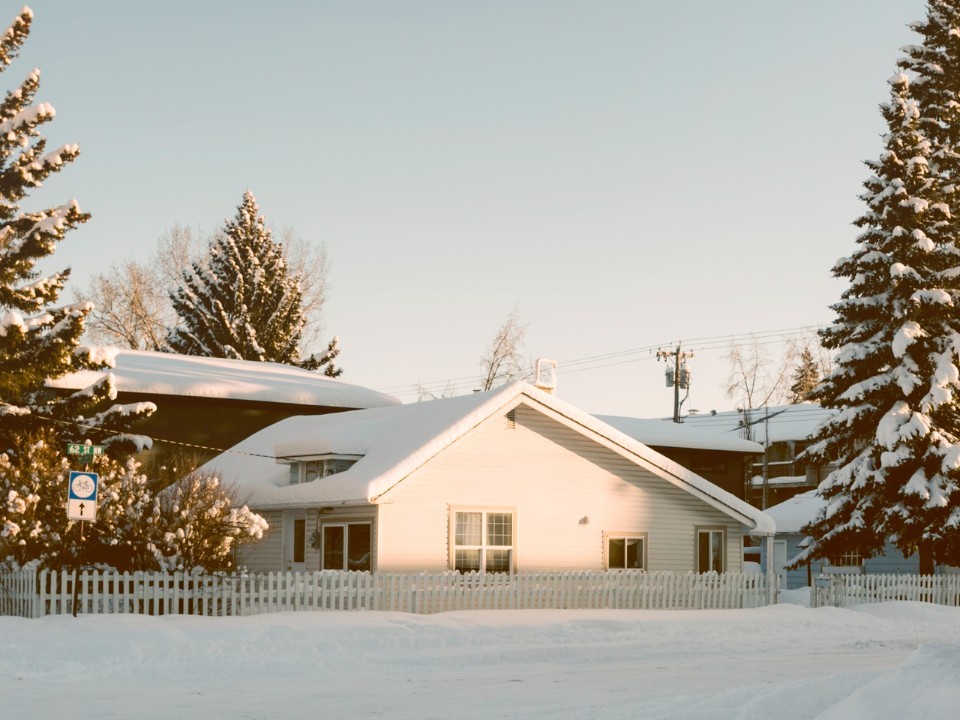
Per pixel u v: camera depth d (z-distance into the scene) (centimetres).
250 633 2103
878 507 3847
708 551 3431
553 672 1805
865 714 1066
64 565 2505
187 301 7131
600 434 3194
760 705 1214
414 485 2919
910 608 3188
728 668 1859
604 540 3212
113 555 2606
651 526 3309
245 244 7275
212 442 4172
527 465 3112
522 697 1459
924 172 3919
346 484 2848
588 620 2530
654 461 3281
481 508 3016
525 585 2844
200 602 2448
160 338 7281
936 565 4384
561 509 3155
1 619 2191
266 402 4269
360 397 4497
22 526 2458
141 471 3456
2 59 3691
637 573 3052
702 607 3167
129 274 7219
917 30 4306
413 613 2573
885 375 3838
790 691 1263
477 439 3036
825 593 3356
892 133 4016
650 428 4788
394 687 1595
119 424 3403
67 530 2372
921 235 3806
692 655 2100
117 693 1521
